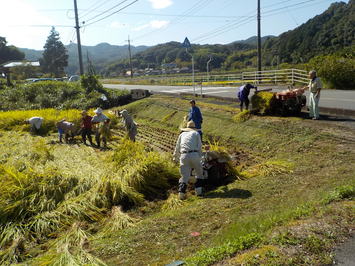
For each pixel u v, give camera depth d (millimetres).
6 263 4859
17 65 55844
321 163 7348
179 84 38281
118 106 24656
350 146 8000
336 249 3605
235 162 9266
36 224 5938
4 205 6230
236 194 6359
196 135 6938
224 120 13141
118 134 15820
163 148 12062
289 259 3438
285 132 10141
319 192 5379
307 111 12172
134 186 7559
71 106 25078
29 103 26656
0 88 32688
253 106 12500
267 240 3877
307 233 3908
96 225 6059
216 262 3600
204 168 7648
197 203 6297
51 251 5023
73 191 7020
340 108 11375
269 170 7414
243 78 30703
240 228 4484
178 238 4766
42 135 15547
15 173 7246
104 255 4488
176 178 8367
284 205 5211
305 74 23828
